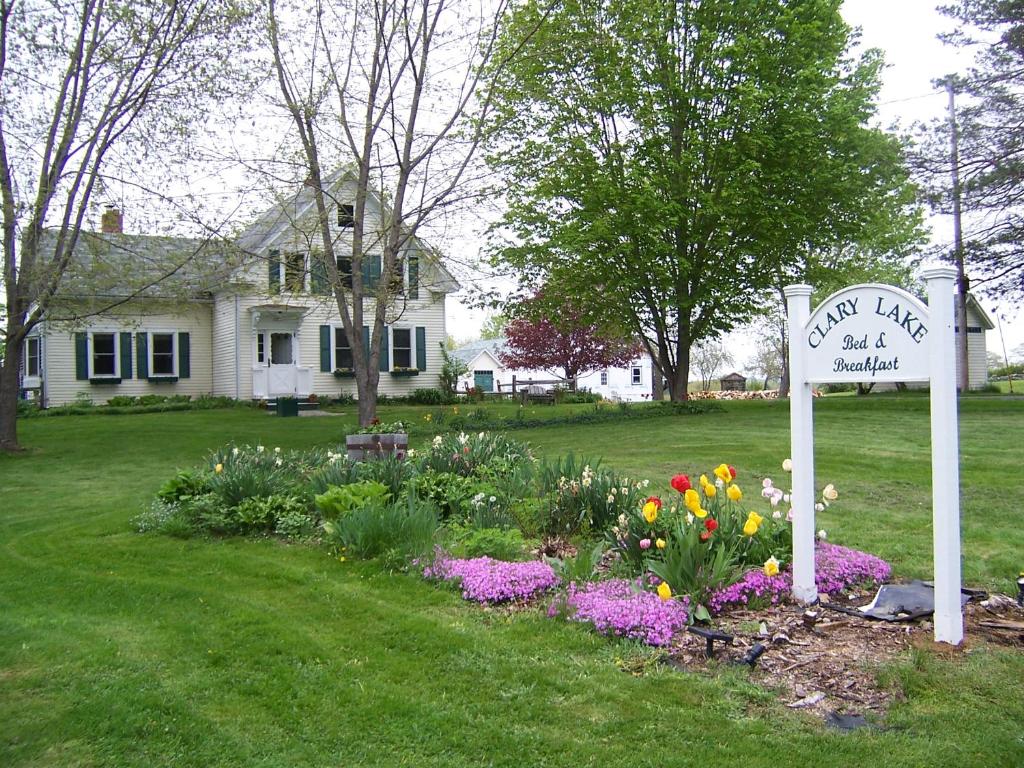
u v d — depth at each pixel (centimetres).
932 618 450
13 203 1354
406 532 611
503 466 830
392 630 451
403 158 1528
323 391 2598
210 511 739
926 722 329
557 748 317
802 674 378
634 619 429
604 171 1906
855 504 805
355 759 312
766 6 1859
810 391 481
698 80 1917
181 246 1505
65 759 314
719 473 509
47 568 610
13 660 413
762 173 1812
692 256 2017
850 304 450
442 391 2750
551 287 2088
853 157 1916
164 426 1841
